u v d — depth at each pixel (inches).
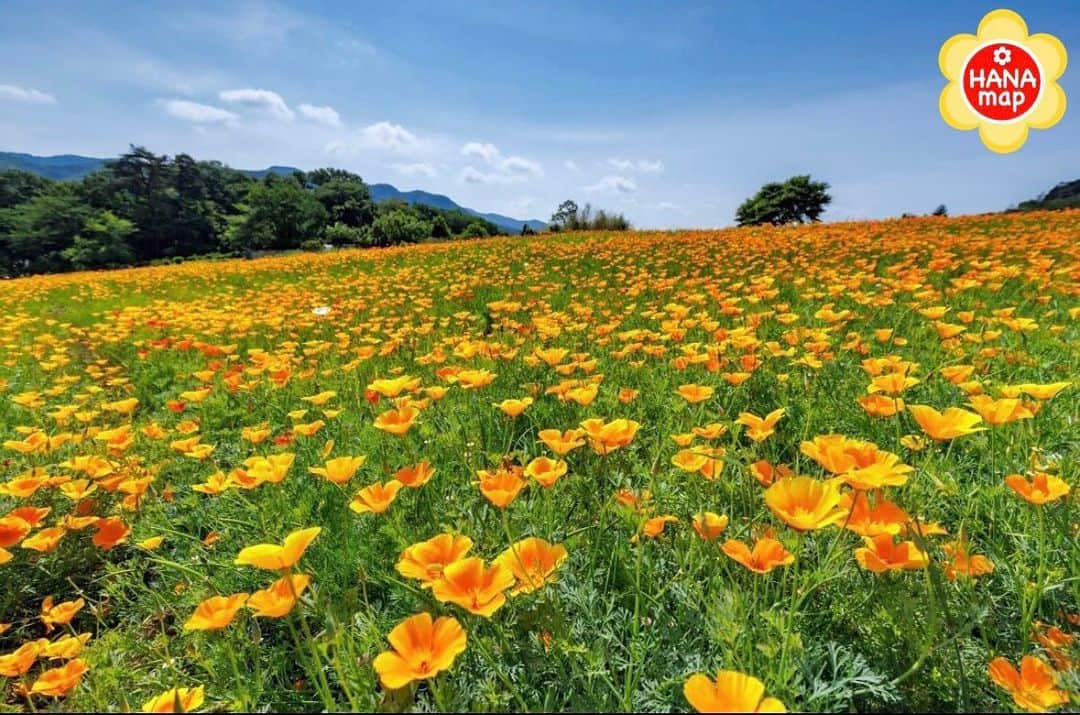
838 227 559.8
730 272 319.3
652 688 50.3
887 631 52.4
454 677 53.2
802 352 135.1
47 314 403.5
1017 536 63.5
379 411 128.3
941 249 332.5
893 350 144.3
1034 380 111.7
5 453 130.7
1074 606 57.6
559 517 75.4
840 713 49.5
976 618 46.8
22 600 85.7
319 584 71.1
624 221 986.1
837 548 57.6
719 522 55.9
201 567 79.9
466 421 113.3
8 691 65.3
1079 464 74.2
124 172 2972.4
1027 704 42.1
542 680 53.6
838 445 53.4
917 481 67.9
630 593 62.6
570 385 111.8
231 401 156.9
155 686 61.4
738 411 111.3
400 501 81.9
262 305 333.1
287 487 94.4
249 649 64.9
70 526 83.0
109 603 81.4
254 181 4217.5
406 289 382.0
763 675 47.6
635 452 92.8
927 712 48.4
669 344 164.1
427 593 54.6
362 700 48.6
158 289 515.5
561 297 309.1
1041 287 188.9
